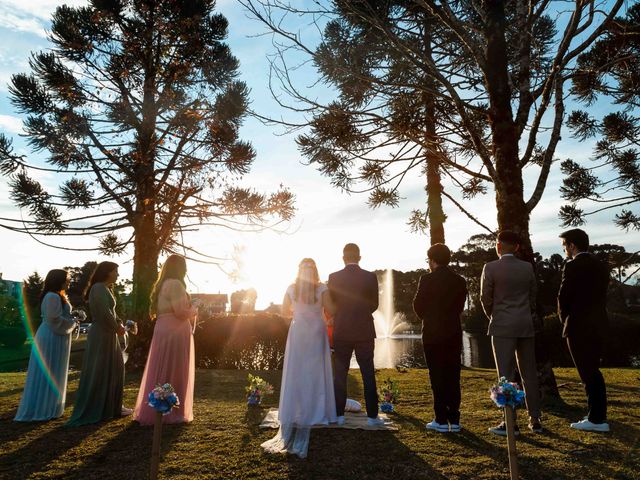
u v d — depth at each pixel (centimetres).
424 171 1245
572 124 1140
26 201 1179
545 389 601
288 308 503
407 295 7131
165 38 1229
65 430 477
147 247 1175
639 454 370
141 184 1170
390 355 2372
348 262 516
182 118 1184
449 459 369
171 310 520
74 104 1209
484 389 751
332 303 496
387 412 564
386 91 749
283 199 1339
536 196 659
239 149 1281
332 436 442
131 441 432
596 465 350
